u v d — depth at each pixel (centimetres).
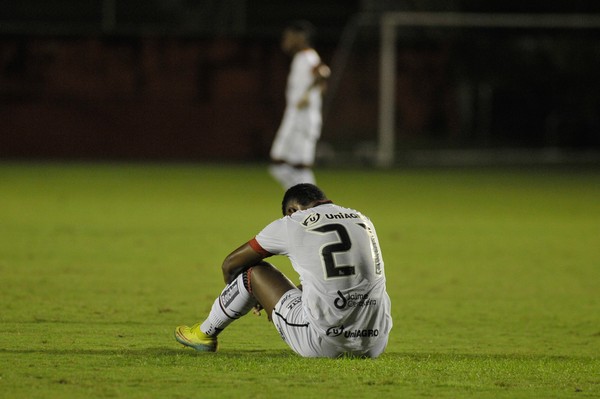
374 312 1986
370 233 2009
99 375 1891
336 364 1981
